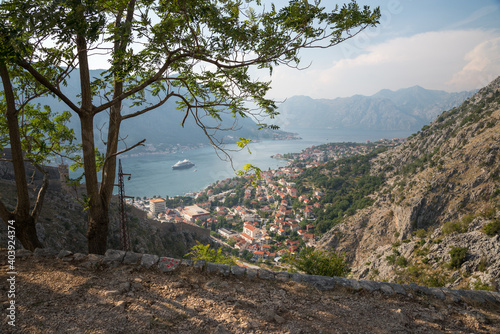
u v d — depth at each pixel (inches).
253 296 190.1
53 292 164.1
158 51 206.7
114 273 198.4
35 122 282.5
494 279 1081.4
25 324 130.9
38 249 217.3
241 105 227.6
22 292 159.2
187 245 1576.0
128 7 200.2
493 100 3400.6
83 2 158.6
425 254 1675.7
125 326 140.3
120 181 555.5
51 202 1037.2
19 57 159.3
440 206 2319.1
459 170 2482.8
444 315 189.2
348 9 187.0
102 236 253.4
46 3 148.6
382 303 198.2
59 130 300.5
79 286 174.6
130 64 204.1
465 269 1294.3
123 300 164.4
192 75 224.4
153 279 197.0
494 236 1342.3
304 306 184.7
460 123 3853.3
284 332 152.2
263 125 229.9
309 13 187.6
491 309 202.4
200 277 208.7
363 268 2164.1
